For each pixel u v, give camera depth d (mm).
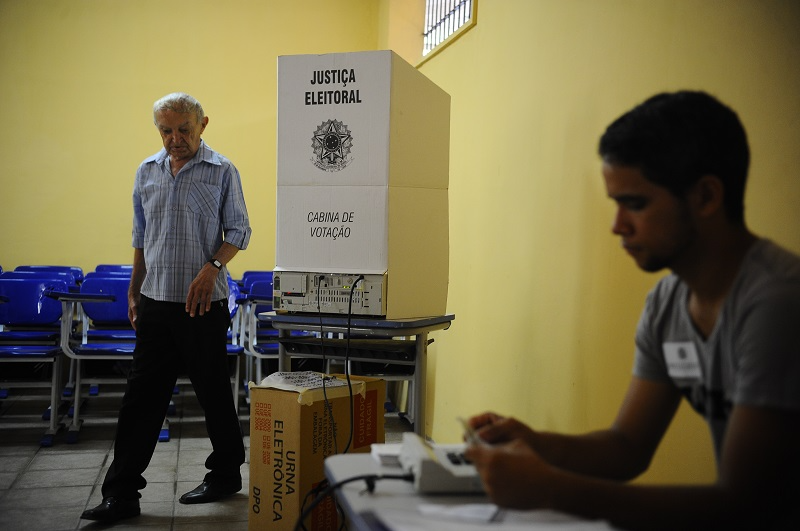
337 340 2826
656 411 1179
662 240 982
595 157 2328
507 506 912
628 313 2088
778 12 1532
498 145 3230
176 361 2955
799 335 859
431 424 4145
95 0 6234
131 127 6312
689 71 1854
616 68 2229
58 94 6188
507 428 1176
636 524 875
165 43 6359
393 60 2438
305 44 6586
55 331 4672
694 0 1837
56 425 4008
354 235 2498
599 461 1162
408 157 2570
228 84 6469
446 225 2859
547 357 2639
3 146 6105
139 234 3064
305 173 2539
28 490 3162
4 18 6090
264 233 6531
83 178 6238
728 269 984
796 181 1468
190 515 2896
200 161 2957
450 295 3875
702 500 867
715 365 995
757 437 858
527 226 2873
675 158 952
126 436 2863
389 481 1117
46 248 6191
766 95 1567
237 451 3037
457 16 4426
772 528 915
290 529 2418
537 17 2852
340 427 2520
